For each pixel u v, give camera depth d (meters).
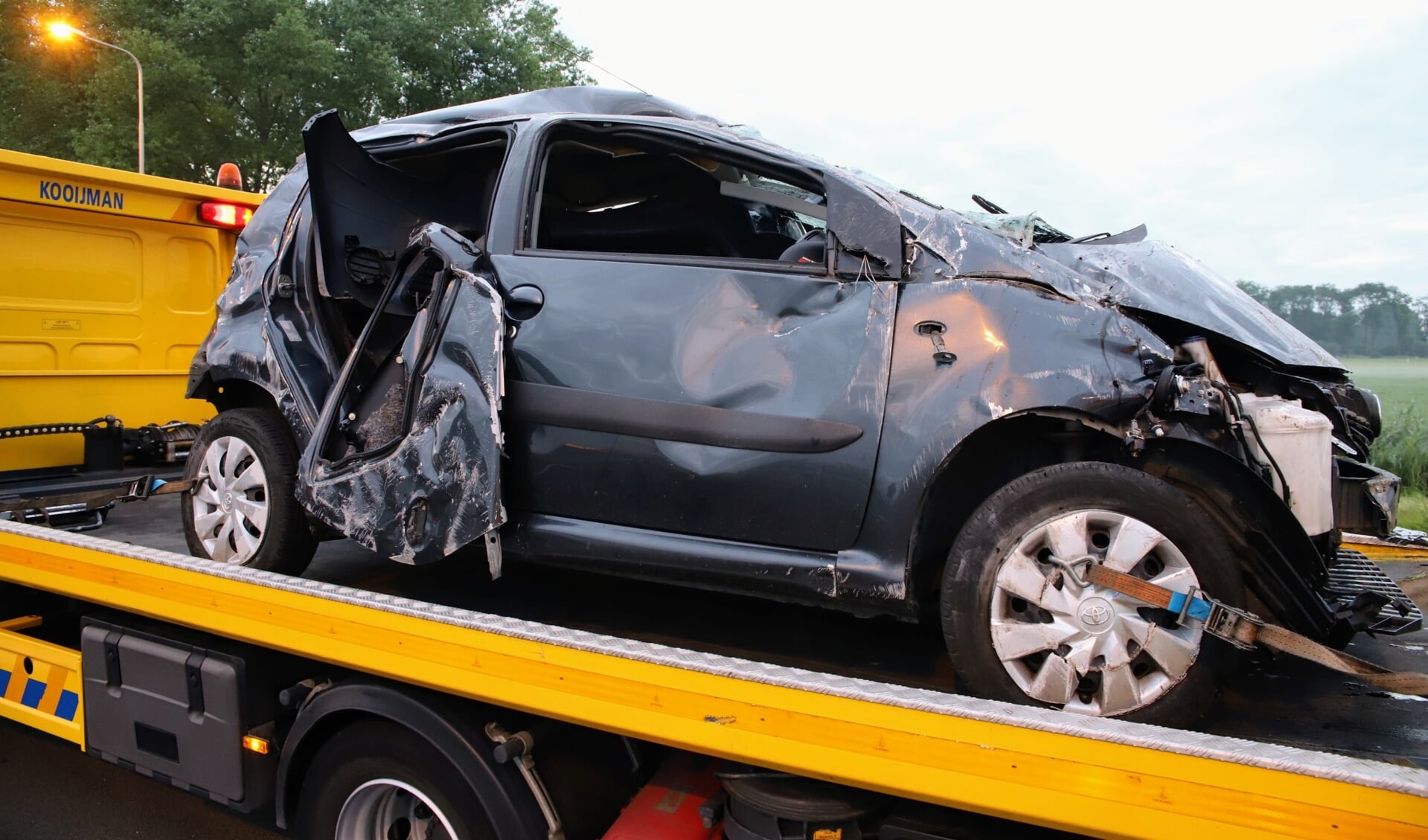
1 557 3.38
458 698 2.38
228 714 2.72
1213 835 1.58
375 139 3.47
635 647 2.11
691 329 2.63
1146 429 2.28
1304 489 2.32
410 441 2.75
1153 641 2.14
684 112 3.20
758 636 2.90
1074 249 2.67
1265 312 2.77
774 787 2.06
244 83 28.58
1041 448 2.62
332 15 28.47
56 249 4.74
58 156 31.36
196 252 5.36
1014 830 1.92
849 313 2.51
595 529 2.70
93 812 3.68
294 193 3.62
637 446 2.62
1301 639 2.05
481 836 2.30
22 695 3.38
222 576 2.70
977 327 2.39
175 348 5.29
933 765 1.78
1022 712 1.77
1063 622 2.21
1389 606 2.46
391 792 2.54
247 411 3.37
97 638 3.08
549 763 2.29
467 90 30.95
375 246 3.36
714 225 3.39
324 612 2.49
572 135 3.03
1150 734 1.67
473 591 3.34
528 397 2.74
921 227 2.56
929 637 2.90
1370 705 2.42
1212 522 2.28
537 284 2.83
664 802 2.32
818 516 2.47
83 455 4.78
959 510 2.59
